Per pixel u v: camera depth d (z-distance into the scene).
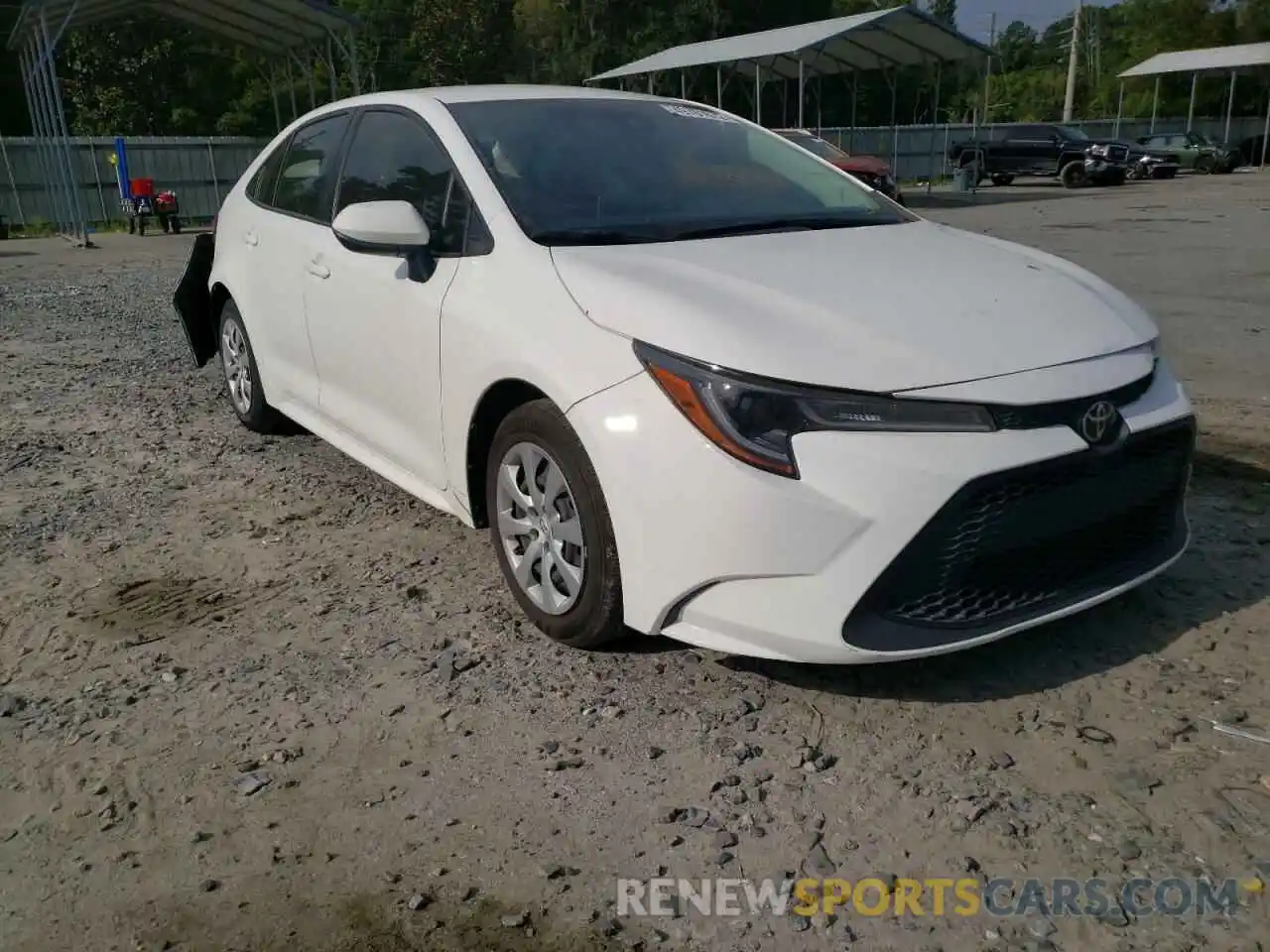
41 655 3.39
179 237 20.77
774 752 2.81
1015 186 32.88
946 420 2.70
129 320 9.45
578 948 2.20
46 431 5.83
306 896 2.35
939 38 27.81
